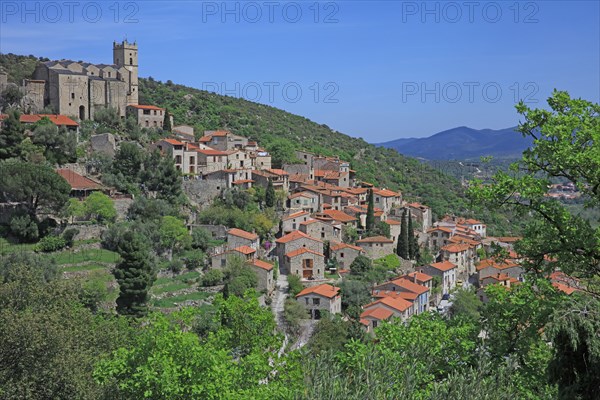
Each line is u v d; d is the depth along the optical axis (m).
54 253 97.62
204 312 88.38
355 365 35.31
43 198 101.38
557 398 25.59
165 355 36.75
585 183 31.66
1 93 145.50
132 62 172.62
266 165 169.25
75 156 127.31
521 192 31.55
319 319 102.50
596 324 24.45
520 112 33.75
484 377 30.66
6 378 43.91
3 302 52.78
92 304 85.44
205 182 139.88
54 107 149.88
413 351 34.56
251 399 34.12
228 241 120.00
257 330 47.09
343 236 142.88
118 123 154.50
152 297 95.06
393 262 133.75
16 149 117.44
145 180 129.00
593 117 31.98
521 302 32.28
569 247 31.77
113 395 43.09
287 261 122.50
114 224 108.44
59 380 44.78
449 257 145.12
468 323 37.91
